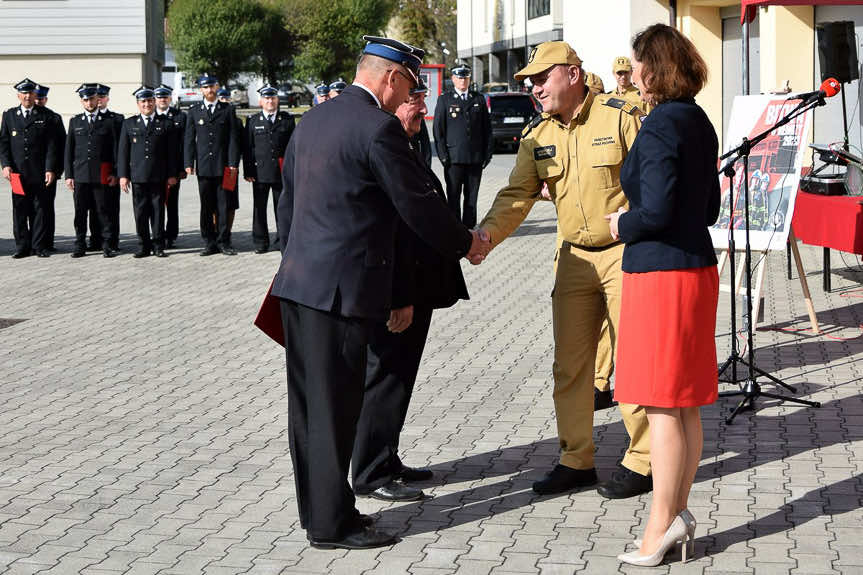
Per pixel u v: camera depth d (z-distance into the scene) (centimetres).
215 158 1339
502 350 817
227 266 1272
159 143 1334
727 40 1705
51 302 1063
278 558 448
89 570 438
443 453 581
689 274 421
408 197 437
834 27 1101
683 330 420
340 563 442
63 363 811
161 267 1275
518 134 3138
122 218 1819
